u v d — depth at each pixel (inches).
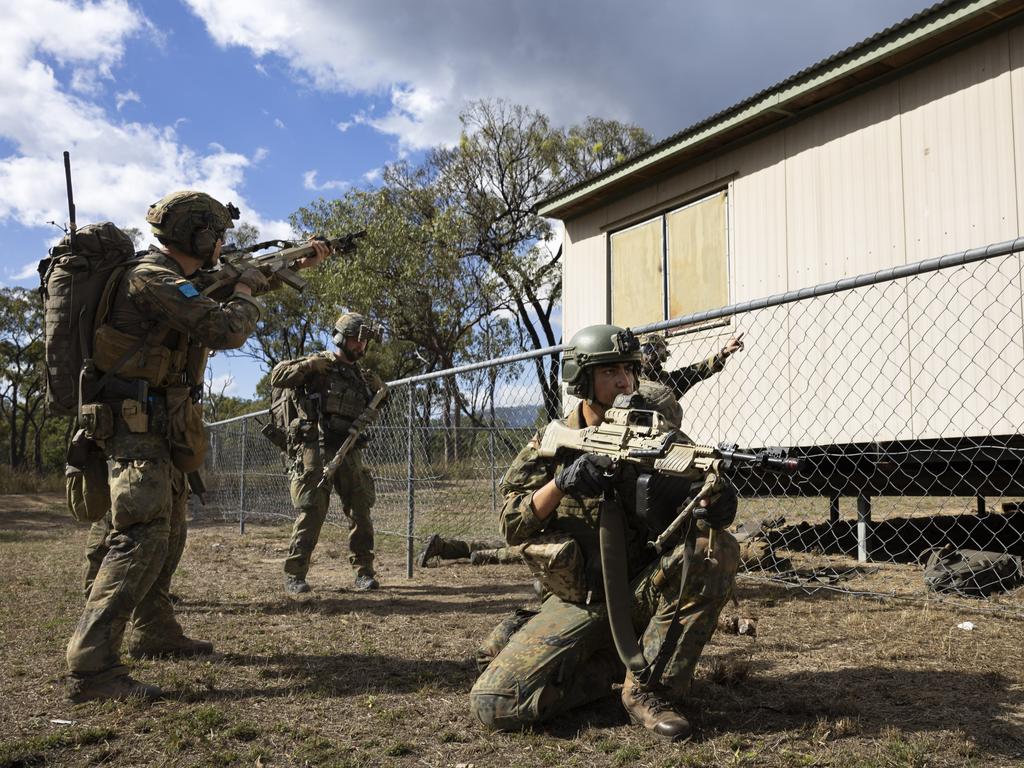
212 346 139.7
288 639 171.6
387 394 250.1
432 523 331.6
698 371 209.8
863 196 270.4
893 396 252.8
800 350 285.3
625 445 106.0
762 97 292.2
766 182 306.0
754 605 195.3
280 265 161.8
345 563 303.7
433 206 1128.8
